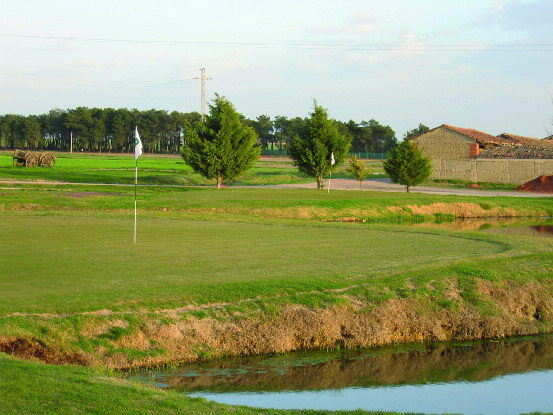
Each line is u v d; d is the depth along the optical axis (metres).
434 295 16.03
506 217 45.81
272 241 22.61
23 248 19.36
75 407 7.89
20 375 8.96
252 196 43.91
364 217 40.97
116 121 193.88
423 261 18.94
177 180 69.50
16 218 27.73
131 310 13.04
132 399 8.48
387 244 22.55
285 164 118.25
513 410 11.26
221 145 51.75
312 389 11.89
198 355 12.66
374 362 13.53
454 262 18.78
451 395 11.91
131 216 29.55
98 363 11.59
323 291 15.23
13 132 198.00
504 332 15.68
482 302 16.23
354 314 14.68
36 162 81.94
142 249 19.83
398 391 12.00
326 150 56.97
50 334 11.76
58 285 14.38
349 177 86.69
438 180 79.19
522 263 19.28
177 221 28.48
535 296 17.08
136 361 11.98
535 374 13.25
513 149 80.44
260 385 11.89
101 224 26.22
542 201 50.91
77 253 18.67
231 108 52.28
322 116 57.97
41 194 41.94
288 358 13.33
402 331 14.89
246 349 13.25
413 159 59.28
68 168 83.81
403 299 15.56
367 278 16.39
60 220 27.33
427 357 14.04
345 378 12.53
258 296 14.52
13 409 7.64
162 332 12.72
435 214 44.53
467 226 38.50
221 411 8.60
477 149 79.38
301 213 39.16
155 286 14.63
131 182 64.38
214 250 20.11
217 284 14.96
